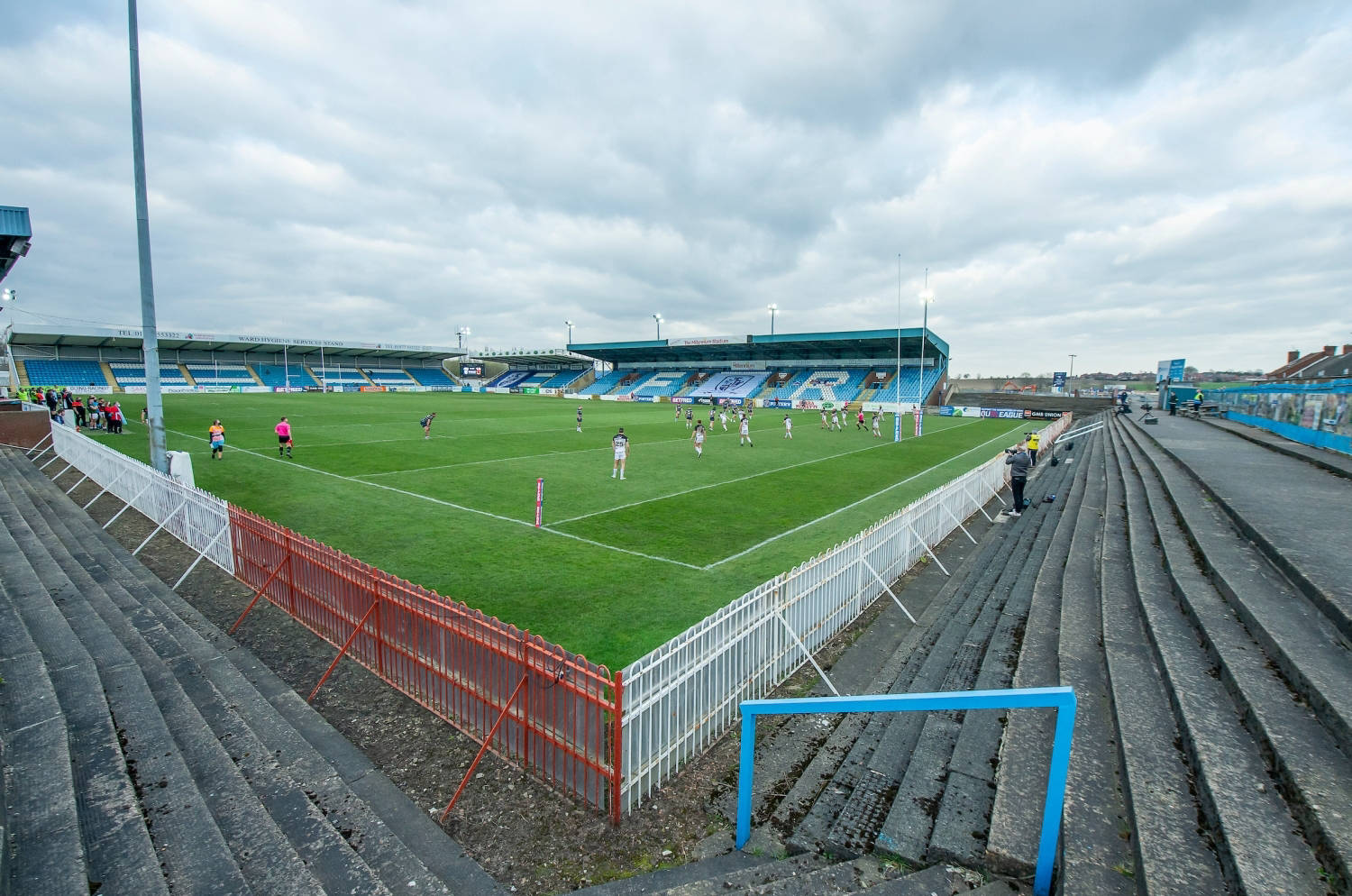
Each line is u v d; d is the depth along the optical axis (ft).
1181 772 11.62
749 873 12.19
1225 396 115.85
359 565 23.47
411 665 21.54
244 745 16.58
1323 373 168.66
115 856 10.84
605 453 92.99
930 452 102.17
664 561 39.50
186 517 39.70
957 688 19.93
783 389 261.44
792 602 23.77
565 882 13.57
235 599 31.32
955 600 30.83
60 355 253.65
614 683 14.80
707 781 17.13
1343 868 8.25
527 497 58.85
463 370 365.20
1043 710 15.38
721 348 281.33
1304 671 12.98
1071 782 12.23
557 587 34.24
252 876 11.34
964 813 12.66
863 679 23.58
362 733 19.63
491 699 18.35
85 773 13.30
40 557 32.68
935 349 237.66
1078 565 28.71
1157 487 43.83
